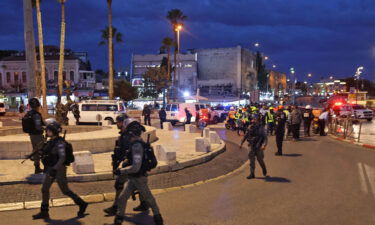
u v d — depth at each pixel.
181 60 92.44
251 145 9.32
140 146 5.10
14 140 10.59
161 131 21.31
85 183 8.23
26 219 5.83
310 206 6.61
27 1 14.87
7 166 9.35
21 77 67.75
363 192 7.67
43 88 28.06
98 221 5.75
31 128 7.87
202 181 9.27
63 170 5.73
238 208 6.52
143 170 5.12
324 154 13.83
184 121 29.70
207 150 12.64
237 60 94.12
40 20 28.12
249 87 100.00
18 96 62.59
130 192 5.27
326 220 5.78
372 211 6.27
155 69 71.25
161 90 71.38
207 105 32.38
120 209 5.23
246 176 9.78
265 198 7.22
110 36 38.09
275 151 14.77
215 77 96.31
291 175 9.70
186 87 88.81
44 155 5.59
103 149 11.91
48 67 66.56
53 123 5.59
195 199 7.25
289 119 19.08
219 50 95.81
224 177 9.81
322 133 22.17
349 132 20.84
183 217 6.00
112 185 8.16
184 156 11.48
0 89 65.44
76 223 5.64
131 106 71.75
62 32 27.50
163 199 7.27
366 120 37.69
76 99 58.50
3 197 6.98
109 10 38.00
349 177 9.31
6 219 5.83
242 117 21.36
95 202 7.03
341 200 7.02
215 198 7.31
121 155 5.72
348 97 49.81
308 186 8.30
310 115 21.55
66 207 6.58
